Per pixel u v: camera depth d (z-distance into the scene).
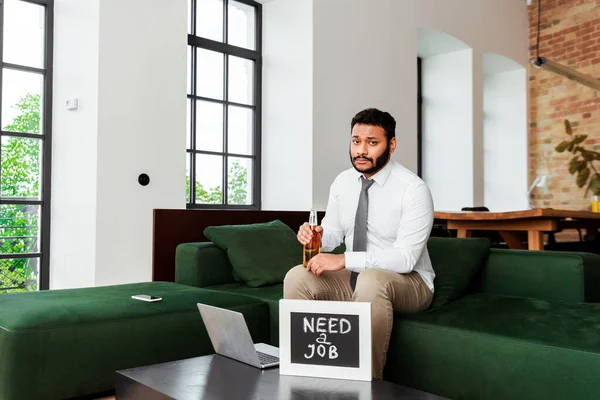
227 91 5.02
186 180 4.68
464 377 1.95
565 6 7.21
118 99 3.86
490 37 6.86
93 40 3.79
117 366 2.09
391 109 5.55
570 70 5.57
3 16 3.91
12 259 3.94
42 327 1.92
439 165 6.77
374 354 2.02
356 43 5.21
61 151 4.01
